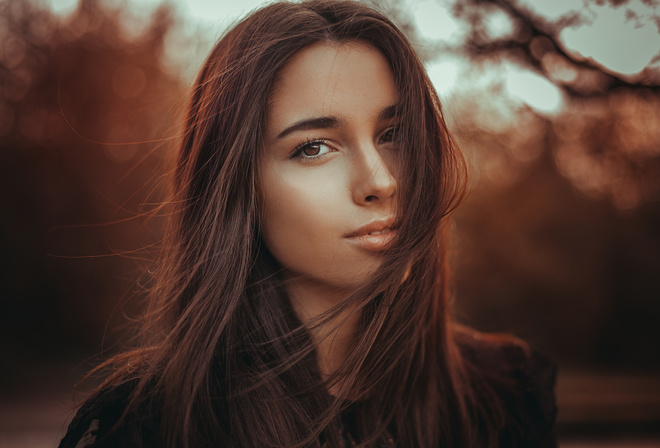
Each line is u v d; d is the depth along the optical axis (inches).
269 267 35.6
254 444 31.5
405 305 34.8
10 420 212.7
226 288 33.6
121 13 361.1
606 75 63.9
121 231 303.9
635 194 352.5
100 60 356.5
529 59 68.0
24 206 357.7
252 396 32.8
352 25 32.4
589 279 373.1
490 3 66.1
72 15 363.3
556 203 361.7
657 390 257.9
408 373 38.3
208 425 32.1
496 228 362.3
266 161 32.8
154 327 36.5
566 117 90.0
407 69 32.9
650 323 375.2
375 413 36.4
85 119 359.3
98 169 352.8
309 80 31.9
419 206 33.5
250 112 32.4
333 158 32.3
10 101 361.4
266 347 34.3
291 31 32.4
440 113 36.1
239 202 33.6
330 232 31.7
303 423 32.9
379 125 33.0
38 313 355.3
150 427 32.0
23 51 362.0
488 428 39.9
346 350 35.7
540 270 364.5
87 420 31.5
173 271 36.0
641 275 374.9
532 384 43.1
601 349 378.0
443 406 39.6
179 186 38.6
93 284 349.4
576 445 170.1
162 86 335.3
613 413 197.0
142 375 33.8
